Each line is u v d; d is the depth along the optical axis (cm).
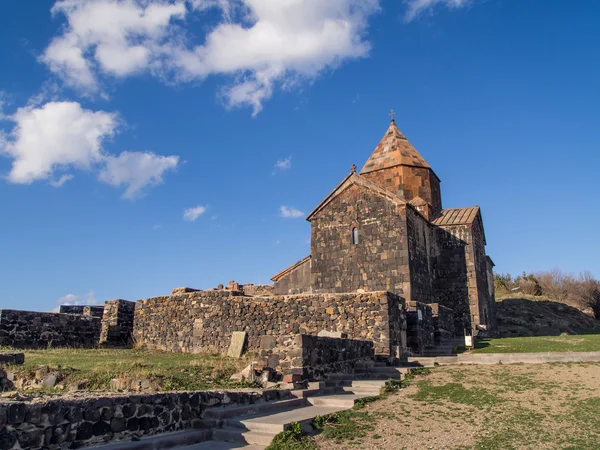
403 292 2594
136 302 2634
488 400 1272
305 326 2027
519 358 1755
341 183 2862
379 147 3488
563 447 947
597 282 5647
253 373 1377
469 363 1794
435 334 2361
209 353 2197
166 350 2398
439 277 3048
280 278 3039
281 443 941
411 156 3366
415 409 1223
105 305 2623
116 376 1320
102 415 848
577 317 4931
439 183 3541
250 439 974
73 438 797
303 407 1245
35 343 2223
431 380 1523
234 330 2208
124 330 2609
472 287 2972
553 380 1444
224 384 1338
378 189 2753
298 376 1359
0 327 2092
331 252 2819
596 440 975
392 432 1048
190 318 2367
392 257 2656
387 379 1548
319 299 2025
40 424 755
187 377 1377
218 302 2295
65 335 2375
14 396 860
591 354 1711
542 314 4700
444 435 1030
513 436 1013
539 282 6144
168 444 919
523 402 1244
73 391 1045
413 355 2020
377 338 1845
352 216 2806
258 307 2172
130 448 848
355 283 2712
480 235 3347
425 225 3017
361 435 1025
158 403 957
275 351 1416
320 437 1014
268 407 1177
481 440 995
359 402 1260
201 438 991
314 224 2900
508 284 6191
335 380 1475
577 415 1126
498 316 4569
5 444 707
